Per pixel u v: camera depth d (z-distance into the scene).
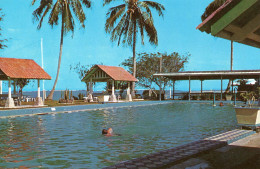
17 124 12.73
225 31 4.13
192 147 5.97
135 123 13.05
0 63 20.25
